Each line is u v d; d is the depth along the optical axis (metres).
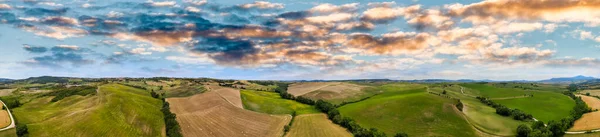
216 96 175.62
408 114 138.25
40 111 118.56
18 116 105.38
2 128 93.94
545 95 186.12
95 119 106.44
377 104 154.62
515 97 186.62
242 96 178.38
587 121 126.44
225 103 158.00
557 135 115.62
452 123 127.19
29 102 141.50
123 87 194.88
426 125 127.00
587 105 161.25
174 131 110.62
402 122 131.25
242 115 138.38
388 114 140.38
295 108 154.75
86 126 100.69
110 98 136.75
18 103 130.62
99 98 140.75
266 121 130.12
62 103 139.12
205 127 121.19
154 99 169.50
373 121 134.25
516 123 129.50
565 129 119.31
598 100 181.00
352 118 137.12
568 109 153.00
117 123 109.31
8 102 130.25
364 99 184.12
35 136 90.75
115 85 199.12
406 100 155.00
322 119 135.62
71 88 181.25
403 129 124.38
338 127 125.12
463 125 125.12
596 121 123.50
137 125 114.25
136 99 150.88
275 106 157.12
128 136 102.50
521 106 162.12
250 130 118.88
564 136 113.88
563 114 144.12
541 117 139.62
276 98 183.12
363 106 154.62
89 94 155.62
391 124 130.00
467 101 172.75
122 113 120.75
